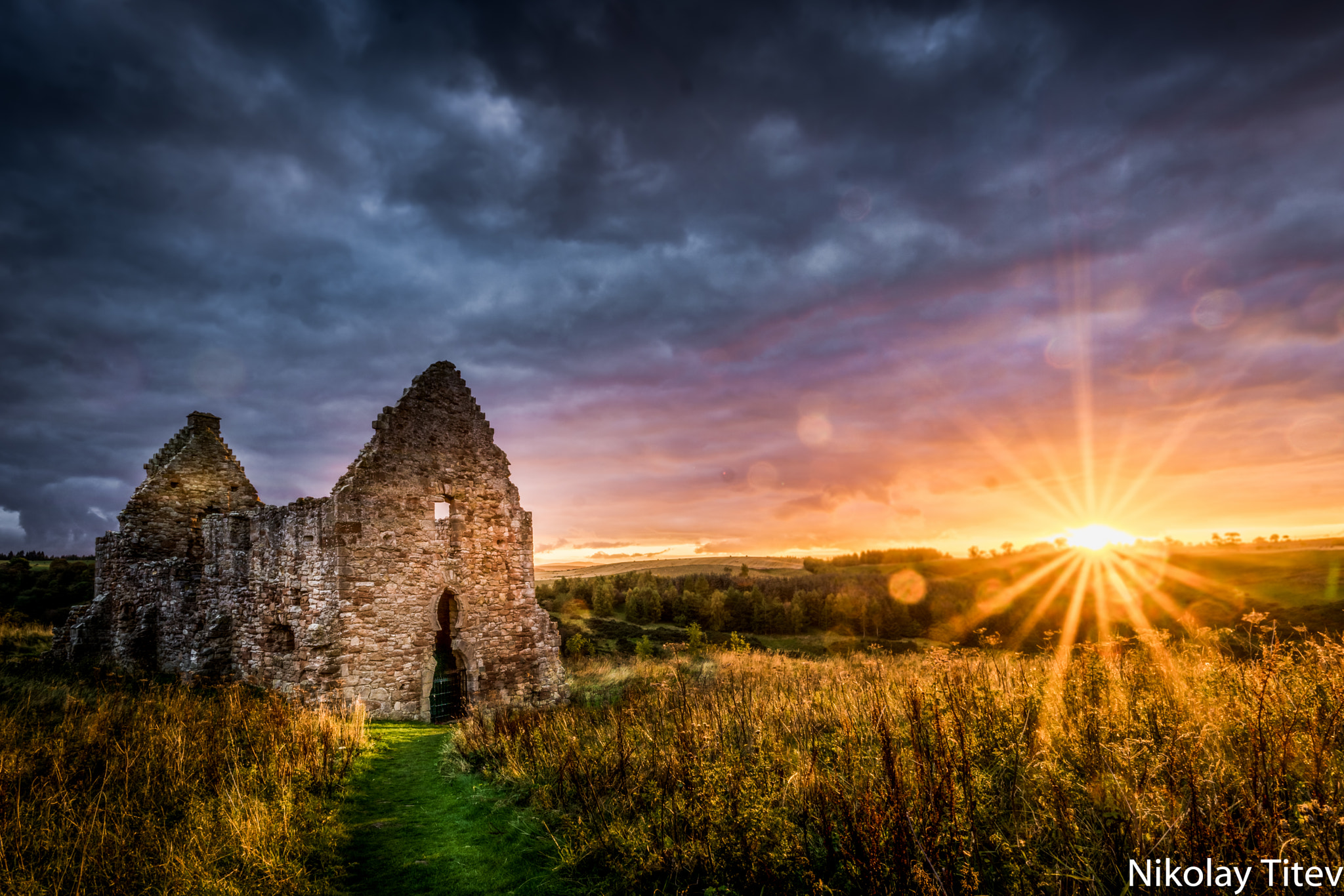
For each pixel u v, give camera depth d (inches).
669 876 238.5
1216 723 243.0
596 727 455.2
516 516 962.1
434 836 334.6
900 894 184.7
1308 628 314.0
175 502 1096.8
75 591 1584.6
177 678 891.4
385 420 813.2
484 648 879.1
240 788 351.6
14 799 329.4
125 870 265.9
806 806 239.9
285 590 795.4
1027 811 214.1
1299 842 160.7
